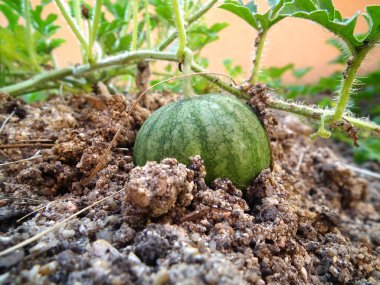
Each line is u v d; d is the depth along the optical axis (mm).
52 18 195
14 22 200
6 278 82
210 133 116
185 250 90
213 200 112
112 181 126
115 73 201
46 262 88
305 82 442
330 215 146
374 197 229
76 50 334
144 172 103
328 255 122
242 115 123
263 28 142
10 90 179
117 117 147
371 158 296
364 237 158
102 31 186
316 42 393
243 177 119
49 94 219
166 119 121
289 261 112
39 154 144
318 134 134
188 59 137
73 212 113
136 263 85
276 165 165
